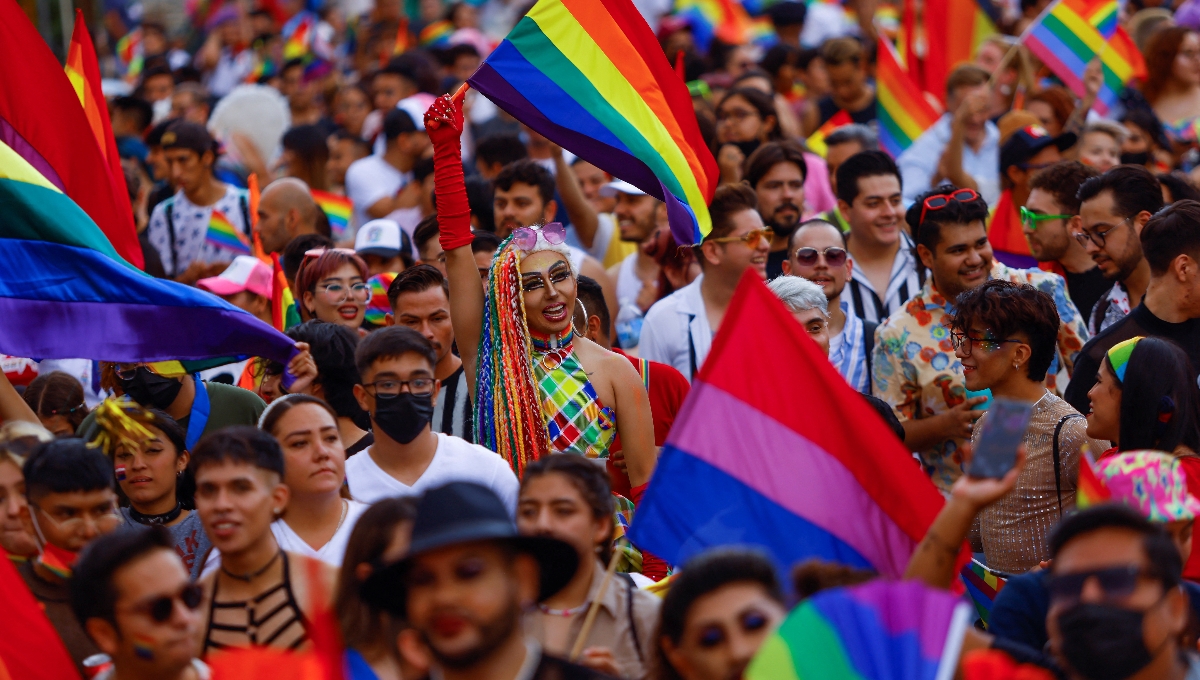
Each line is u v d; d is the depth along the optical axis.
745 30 62.72
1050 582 11.93
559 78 21.14
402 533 13.97
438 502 11.15
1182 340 20.73
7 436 17.39
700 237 21.48
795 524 14.65
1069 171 26.52
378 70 51.34
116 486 19.61
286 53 66.94
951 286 23.72
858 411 14.84
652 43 21.77
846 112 44.19
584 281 24.16
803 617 10.55
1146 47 38.53
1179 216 20.62
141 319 20.20
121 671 13.31
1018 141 30.92
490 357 19.72
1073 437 18.86
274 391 22.52
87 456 16.05
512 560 11.23
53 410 22.14
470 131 50.22
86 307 20.05
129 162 41.19
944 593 10.65
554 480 14.80
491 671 11.30
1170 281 20.78
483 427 19.81
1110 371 17.84
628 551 19.53
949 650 10.27
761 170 30.62
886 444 14.77
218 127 48.22
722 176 35.34
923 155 37.44
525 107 20.97
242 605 15.56
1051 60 36.72
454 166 19.88
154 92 57.12
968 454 20.27
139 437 18.48
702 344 26.42
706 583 11.75
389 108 49.62
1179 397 17.36
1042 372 19.72
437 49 58.19
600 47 21.44
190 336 20.25
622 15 21.61
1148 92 38.50
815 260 25.36
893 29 61.34
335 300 25.09
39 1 48.31
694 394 14.92
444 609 10.93
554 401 19.62
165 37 76.19
